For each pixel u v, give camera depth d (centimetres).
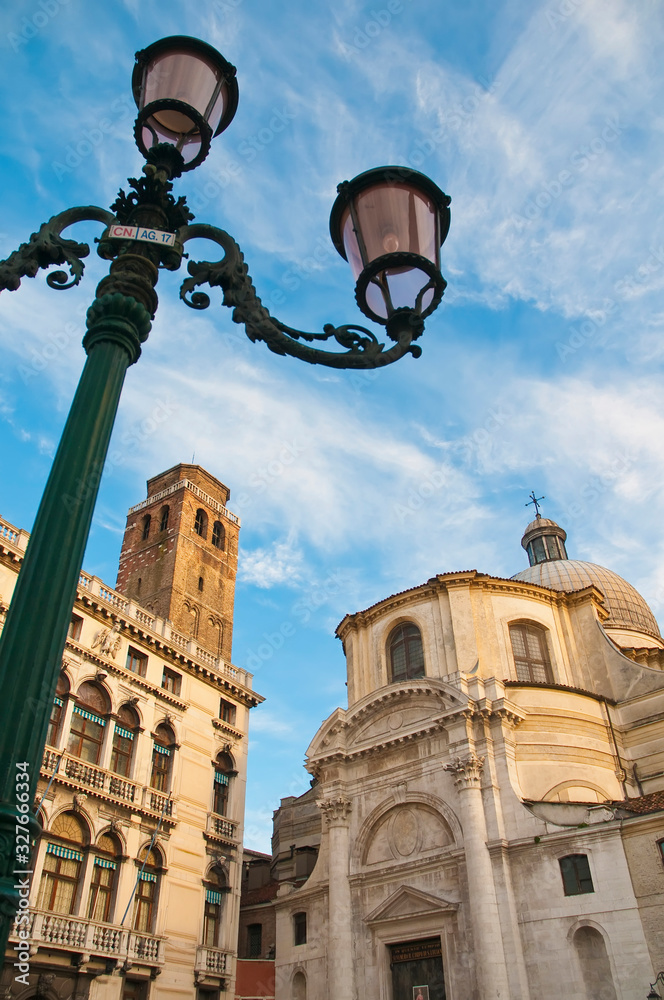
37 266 743
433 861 3033
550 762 3164
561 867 2706
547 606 3869
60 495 580
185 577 5666
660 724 3397
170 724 3591
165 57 821
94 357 659
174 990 3117
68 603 548
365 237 791
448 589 3772
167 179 782
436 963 2905
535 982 2575
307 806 4947
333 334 771
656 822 2552
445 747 3222
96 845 2994
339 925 3175
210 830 3591
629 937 2438
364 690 3903
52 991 2623
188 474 6381
